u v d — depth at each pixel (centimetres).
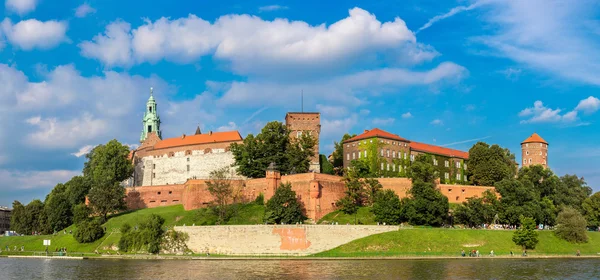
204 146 19862
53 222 16675
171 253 13188
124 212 16688
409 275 10100
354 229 13150
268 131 17400
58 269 11212
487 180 17800
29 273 10744
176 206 16575
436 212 14350
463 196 16375
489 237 13350
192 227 13475
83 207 16150
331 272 10431
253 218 14725
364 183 15750
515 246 13175
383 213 14350
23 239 15938
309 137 17488
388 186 16025
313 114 19412
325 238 13025
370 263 11638
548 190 17050
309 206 14988
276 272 10488
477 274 10269
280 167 16875
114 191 16062
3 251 14612
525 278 9938
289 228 13038
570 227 13862
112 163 18638
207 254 13012
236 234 13175
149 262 12125
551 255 12888
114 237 14262
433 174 16238
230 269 10906
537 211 14788
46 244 13850
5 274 10656
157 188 17188
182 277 10012
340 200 15262
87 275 10381
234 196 15688
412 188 15188
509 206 14900
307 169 17138
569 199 16925
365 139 18412
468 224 14800
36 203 18012
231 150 17938
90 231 14412
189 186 16038
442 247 12800
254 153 17238
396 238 12975
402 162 18575
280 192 14338
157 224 13625
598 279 9862
